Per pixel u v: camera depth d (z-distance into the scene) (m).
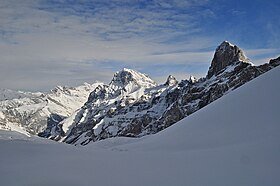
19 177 12.66
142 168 13.95
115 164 15.02
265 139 16.38
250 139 17.48
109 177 12.57
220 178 11.44
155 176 12.46
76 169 13.93
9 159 16.09
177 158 15.72
